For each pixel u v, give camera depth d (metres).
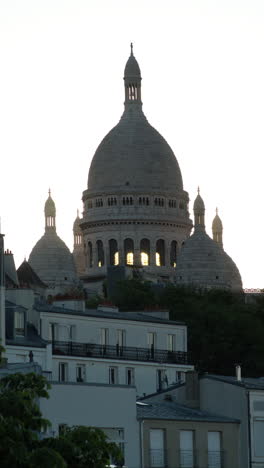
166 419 185.75
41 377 139.88
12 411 133.75
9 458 130.12
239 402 198.00
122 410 181.12
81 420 176.25
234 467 194.38
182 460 187.00
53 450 131.00
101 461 135.50
